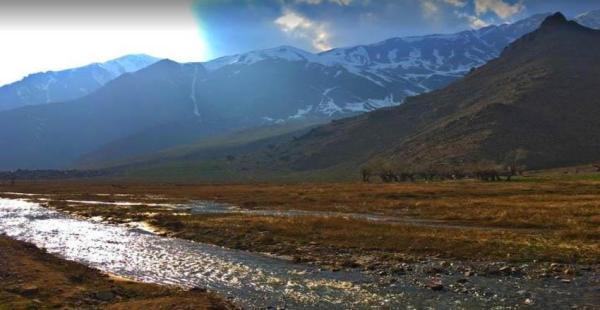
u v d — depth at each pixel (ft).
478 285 92.48
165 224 192.95
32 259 102.22
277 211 251.60
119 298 78.64
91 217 237.04
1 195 442.50
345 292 88.69
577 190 312.29
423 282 95.40
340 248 133.90
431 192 333.42
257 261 121.39
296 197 330.75
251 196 361.10
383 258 120.47
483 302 80.94
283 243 143.33
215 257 127.34
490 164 554.87
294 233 156.56
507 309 76.95
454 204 245.45
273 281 98.12
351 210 246.06
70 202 330.75
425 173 604.08
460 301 81.71
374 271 106.63
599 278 95.76
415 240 137.59
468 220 189.78
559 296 83.76
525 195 294.87
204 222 191.42
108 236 169.58
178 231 176.96
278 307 78.48
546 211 196.24
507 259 114.73
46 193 469.57
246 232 163.22
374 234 149.28
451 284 93.56
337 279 99.60
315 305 79.82
